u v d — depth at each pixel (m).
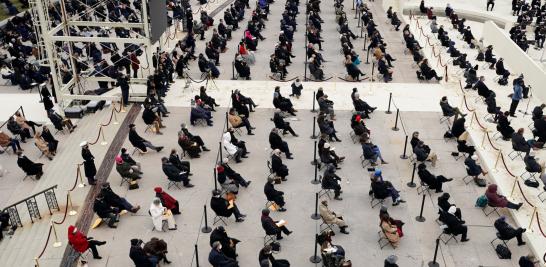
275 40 40.38
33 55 36.59
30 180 22.58
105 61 32.19
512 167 22.95
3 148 25.28
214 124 26.98
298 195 21.09
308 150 24.44
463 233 18.31
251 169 22.91
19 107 29.72
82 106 28.70
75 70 29.61
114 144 25.02
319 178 22.17
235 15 43.22
